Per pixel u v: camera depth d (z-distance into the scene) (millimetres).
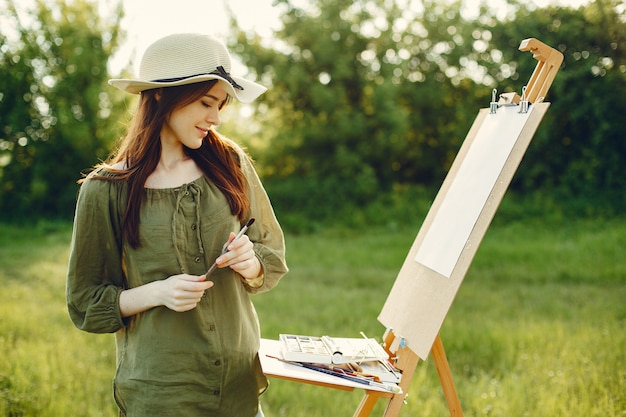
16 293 6590
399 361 2023
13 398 3324
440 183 16719
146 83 1669
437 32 16391
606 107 11984
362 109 16547
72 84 15758
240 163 1985
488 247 9359
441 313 1893
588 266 7816
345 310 5906
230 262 1698
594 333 4613
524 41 2078
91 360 4262
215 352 1765
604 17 10492
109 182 1739
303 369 1843
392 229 13344
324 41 15930
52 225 14180
